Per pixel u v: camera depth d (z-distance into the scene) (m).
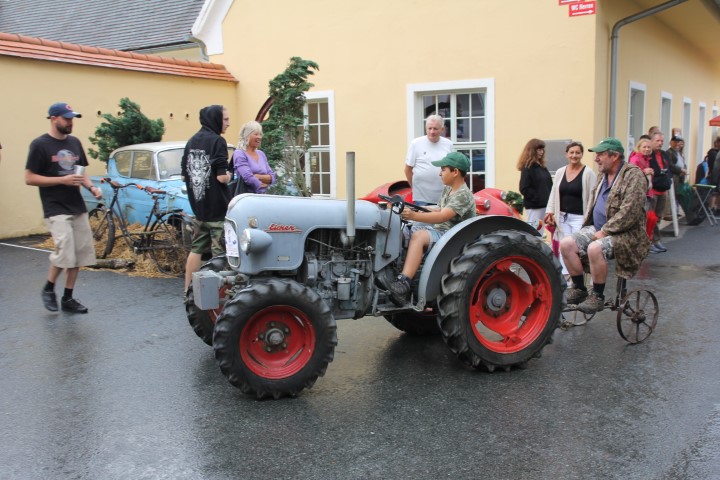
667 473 3.18
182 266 7.89
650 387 4.27
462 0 10.02
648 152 9.27
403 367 4.76
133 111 10.38
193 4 16.89
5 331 5.68
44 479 3.24
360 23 11.02
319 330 4.14
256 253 4.16
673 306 6.32
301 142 9.41
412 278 4.69
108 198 9.44
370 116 11.16
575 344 5.22
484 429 3.70
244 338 4.03
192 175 5.80
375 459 3.38
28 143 10.23
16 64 9.97
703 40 16.17
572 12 9.20
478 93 10.31
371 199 6.95
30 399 4.23
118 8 18.30
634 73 11.27
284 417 3.91
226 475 3.25
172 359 4.96
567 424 3.74
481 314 4.70
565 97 9.40
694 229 11.73
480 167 10.45
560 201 6.63
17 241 9.95
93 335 5.56
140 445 3.57
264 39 12.14
